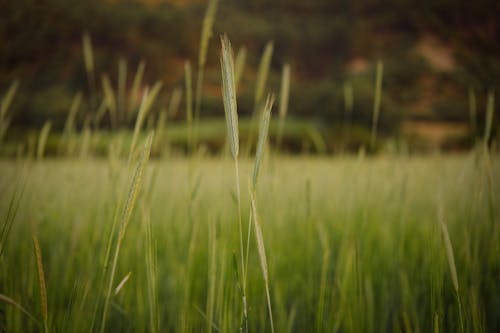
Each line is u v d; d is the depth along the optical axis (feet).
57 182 5.56
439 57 206.28
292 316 3.25
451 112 146.72
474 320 2.63
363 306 3.04
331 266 4.04
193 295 3.39
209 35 2.67
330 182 6.59
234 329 2.93
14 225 4.24
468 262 2.96
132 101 3.28
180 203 5.48
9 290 2.99
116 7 181.78
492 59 178.29
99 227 3.94
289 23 229.25
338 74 204.23
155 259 2.60
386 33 237.66
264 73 3.06
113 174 3.36
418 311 3.51
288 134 47.98
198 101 2.92
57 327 2.84
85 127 4.38
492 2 229.04
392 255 4.28
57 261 3.88
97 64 135.85
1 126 3.29
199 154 3.15
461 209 3.79
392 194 5.57
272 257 3.57
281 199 6.05
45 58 134.51
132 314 3.35
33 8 135.44
